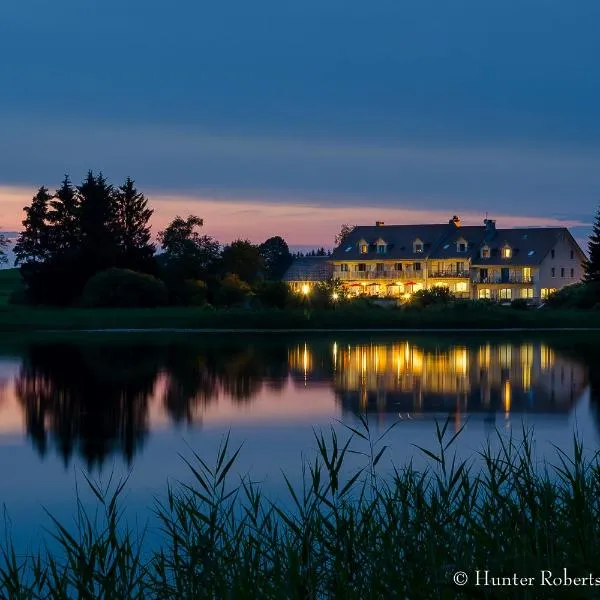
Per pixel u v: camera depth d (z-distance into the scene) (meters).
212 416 36.94
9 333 84.69
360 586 10.38
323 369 54.69
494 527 11.51
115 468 27.11
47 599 11.71
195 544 12.16
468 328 94.88
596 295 108.25
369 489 19.41
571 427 33.69
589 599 8.62
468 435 31.44
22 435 32.69
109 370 53.59
